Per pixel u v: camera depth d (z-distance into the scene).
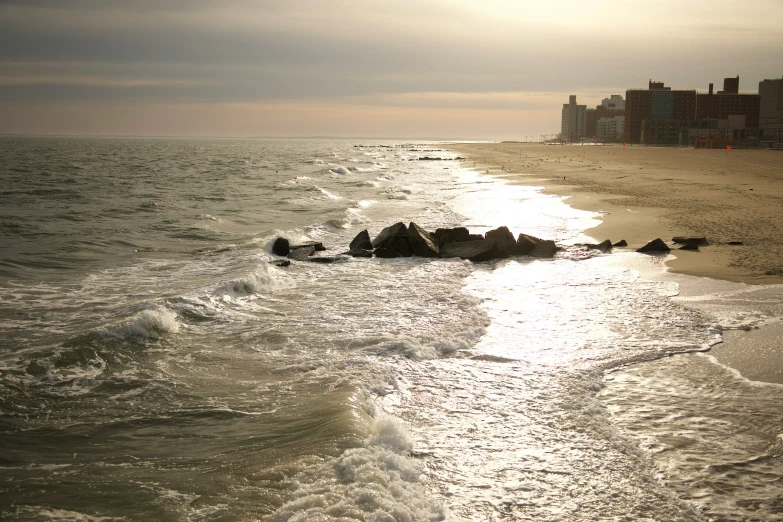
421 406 7.47
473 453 6.27
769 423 6.96
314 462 5.88
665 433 6.73
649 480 5.79
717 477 5.84
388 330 10.55
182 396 7.77
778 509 5.33
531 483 5.72
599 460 6.14
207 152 128.00
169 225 23.88
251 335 10.30
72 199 33.03
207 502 5.29
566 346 9.66
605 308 11.88
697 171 49.62
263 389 8.00
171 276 14.89
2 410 7.23
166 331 10.39
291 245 19.16
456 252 17.97
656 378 8.33
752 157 76.38
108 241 20.03
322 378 8.36
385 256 17.98
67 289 13.43
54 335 10.09
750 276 14.26
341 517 4.98
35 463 6.02
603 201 30.23
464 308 12.02
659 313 11.44
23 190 37.41
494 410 7.34
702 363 8.88
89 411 7.31
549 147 169.25
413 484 5.61
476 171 58.78
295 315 11.62
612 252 17.94
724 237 19.45
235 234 22.34
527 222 24.20
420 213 27.58
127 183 44.62
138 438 6.60
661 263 16.09
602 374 8.49
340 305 12.36
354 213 27.64
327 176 54.88
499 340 10.00
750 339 9.88
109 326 9.85
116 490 5.51
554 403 7.53
